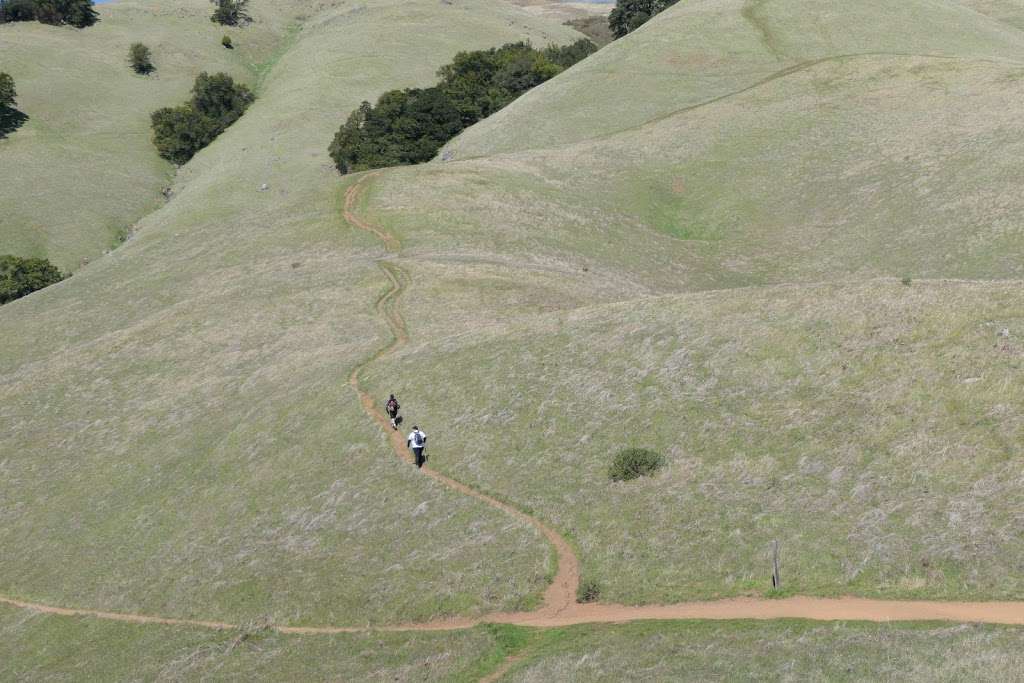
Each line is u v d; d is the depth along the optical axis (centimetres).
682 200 8731
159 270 7962
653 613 2641
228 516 3919
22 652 3512
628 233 7956
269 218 8606
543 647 2562
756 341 3856
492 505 3403
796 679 2117
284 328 5853
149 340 6112
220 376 5447
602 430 3628
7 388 5984
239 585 3400
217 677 2844
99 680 3083
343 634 2944
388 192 8444
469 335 4925
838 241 7338
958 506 2739
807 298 4181
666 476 3241
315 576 3294
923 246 6781
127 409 5347
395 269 6569
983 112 8569
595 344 4294
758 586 2658
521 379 4191
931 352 3456
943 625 2316
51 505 4594
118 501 4431
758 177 8750
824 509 2875
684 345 4012
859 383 3422
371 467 3897
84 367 5959
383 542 3369
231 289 6769
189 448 4675
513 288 6072
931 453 2978
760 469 3130
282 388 4991
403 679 2547
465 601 2917
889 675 2072
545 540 3106
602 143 9894
